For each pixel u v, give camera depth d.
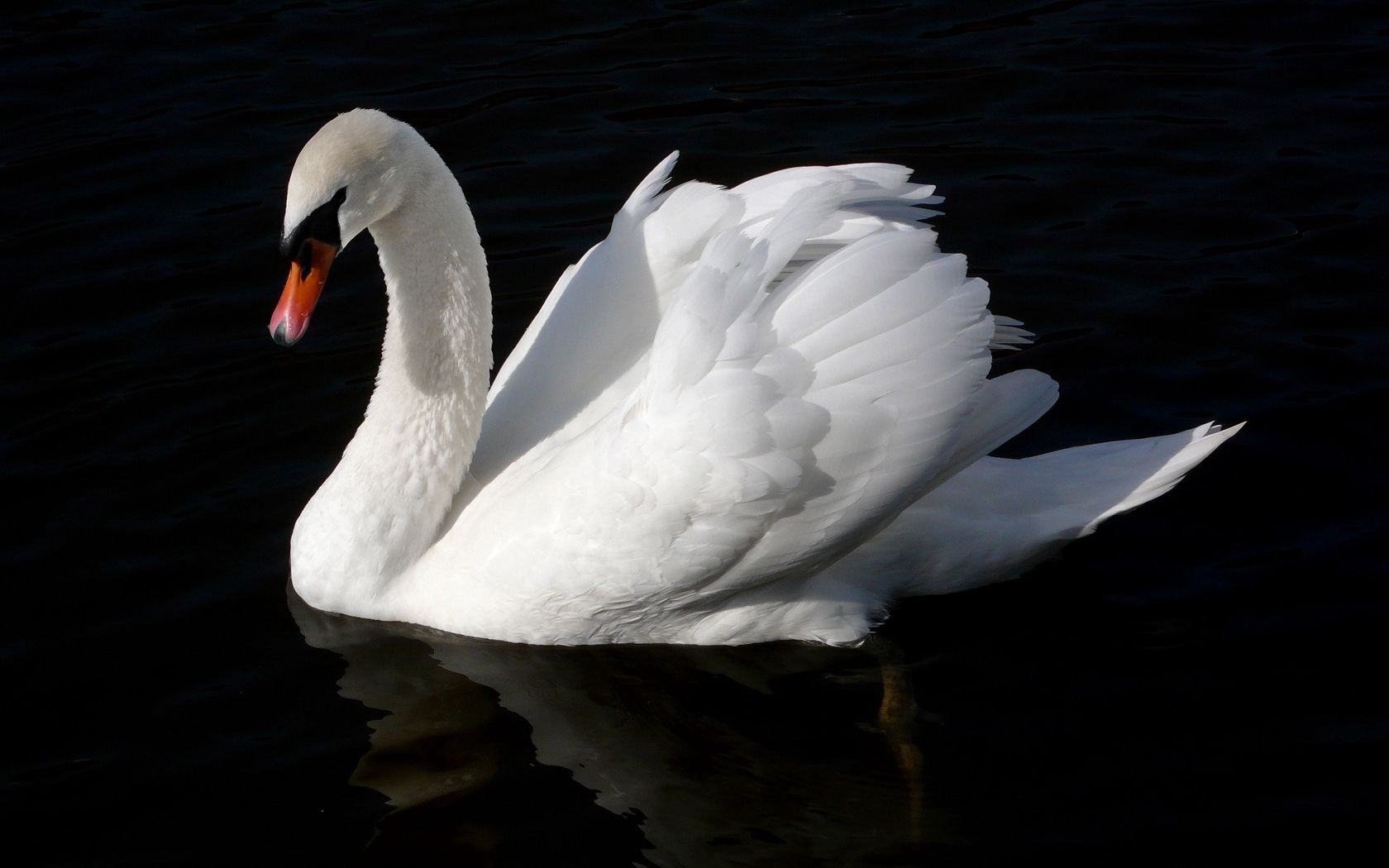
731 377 9.26
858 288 9.34
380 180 9.84
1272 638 9.99
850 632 10.36
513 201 15.17
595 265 11.06
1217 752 9.08
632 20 18.09
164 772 9.12
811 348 9.29
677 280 10.70
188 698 9.77
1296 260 13.75
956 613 10.51
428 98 16.66
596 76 17.02
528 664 10.30
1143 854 8.38
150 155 15.79
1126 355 12.78
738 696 9.97
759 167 15.40
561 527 9.90
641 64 17.23
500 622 10.38
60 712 9.59
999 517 10.45
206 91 16.83
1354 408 11.99
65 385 12.77
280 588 10.82
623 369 10.68
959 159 15.41
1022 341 10.73
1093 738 9.27
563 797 8.98
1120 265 13.87
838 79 16.81
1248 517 11.12
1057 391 10.02
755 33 17.75
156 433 12.22
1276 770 8.91
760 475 9.40
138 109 16.53
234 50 17.58
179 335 13.45
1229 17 17.42
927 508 10.33
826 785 9.09
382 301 14.05
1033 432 12.04
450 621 10.53
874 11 18.09
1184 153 15.31
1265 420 11.96
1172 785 8.85
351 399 12.65
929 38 17.47
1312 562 10.63
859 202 10.29
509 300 13.88
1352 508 11.09
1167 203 14.63
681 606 10.17
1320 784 8.78
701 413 9.30
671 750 9.45
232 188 15.34
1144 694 9.61
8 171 15.52
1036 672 9.89
